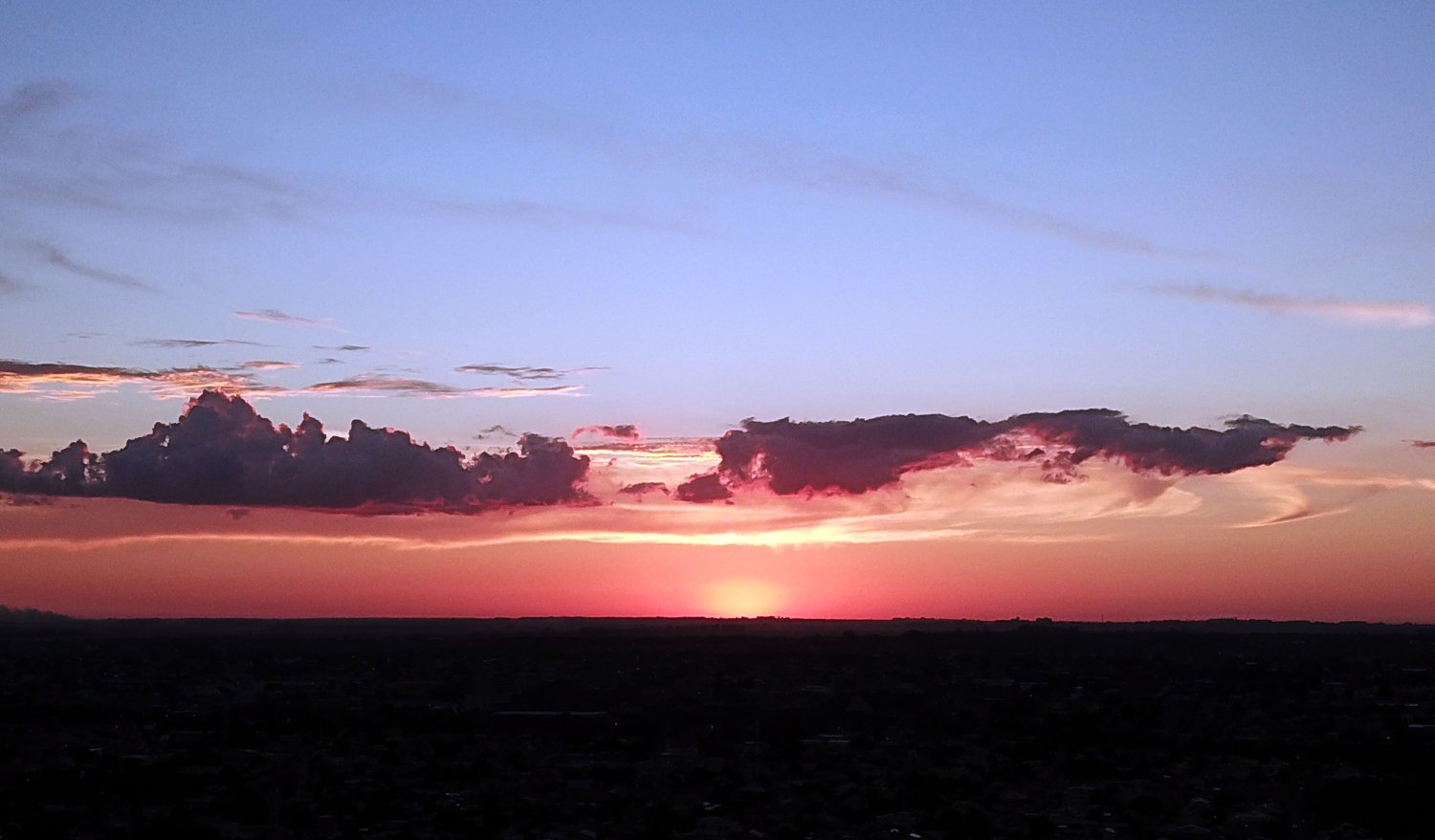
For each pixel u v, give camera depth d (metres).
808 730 190.88
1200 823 124.94
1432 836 124.31
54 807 133.88
